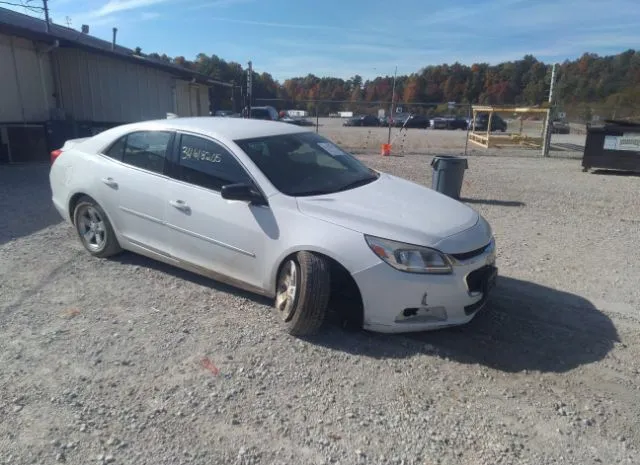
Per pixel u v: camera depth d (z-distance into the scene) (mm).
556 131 38188
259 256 3873
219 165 4176
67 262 5086
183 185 4305
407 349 3594
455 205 4246
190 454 2500
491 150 22547
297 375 3221
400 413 2883
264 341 3623
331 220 3621
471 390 3135
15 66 13531
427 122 47156
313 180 4176
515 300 4547
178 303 4207
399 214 3744
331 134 32344
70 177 5145
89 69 15930
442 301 3488
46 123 13367
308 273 3502
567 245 6449
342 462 2488
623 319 4227
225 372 3219
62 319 3885
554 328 4016
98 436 2605
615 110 46156
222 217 4031
